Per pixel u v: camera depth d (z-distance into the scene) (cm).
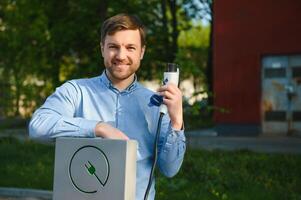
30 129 215
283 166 975
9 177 916
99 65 1473
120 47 222
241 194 764
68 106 229
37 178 903
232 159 1057
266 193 770
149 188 221
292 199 745
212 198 738
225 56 1770
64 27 1762
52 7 1853
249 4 1741
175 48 1858
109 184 193
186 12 2186
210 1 2116
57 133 209
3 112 1573
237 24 1758
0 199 813
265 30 1728
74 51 1866
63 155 199
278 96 1725
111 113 228
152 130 227
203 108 1211
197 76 1099
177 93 214
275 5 1712
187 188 790
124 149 192
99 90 231
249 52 1745
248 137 1656
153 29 1939
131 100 230
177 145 218
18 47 1941
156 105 221
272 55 1731
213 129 1872
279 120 1727
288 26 1700
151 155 228
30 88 1467
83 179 196
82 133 206
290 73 1711
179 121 216
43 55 1870
